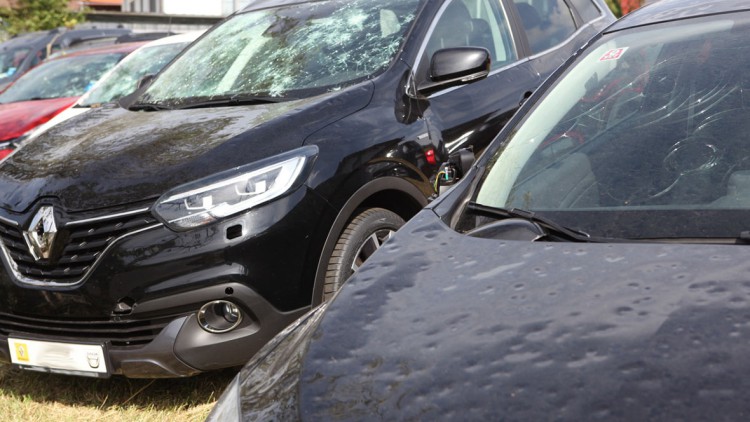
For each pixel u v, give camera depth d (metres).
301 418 1.59
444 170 2.87
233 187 3.43
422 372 1.61
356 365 1.69
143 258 3.41
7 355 3.80
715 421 1.36
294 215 3.46
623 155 2.39
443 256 2.03
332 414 1.57
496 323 1.70
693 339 1.53
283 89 4.22
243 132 3.64
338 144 3.68
